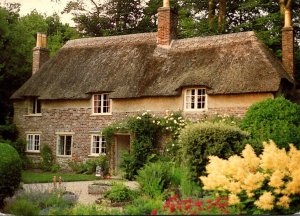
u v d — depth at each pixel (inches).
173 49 1016.2
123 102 989.2
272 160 416.2
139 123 916.0
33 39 1441.9
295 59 1170.0
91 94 1026.7
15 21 1272.1
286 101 765.3
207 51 971.9
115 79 1005.8
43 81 1112.2
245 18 1307.8
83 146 1041.5
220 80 886.4
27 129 1138.0
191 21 1262.3
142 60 1020.5
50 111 1101.1
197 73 917.2
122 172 900.6
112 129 967.6
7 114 1248.8
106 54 1091.3
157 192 545.6
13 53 1211.2
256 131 739.4
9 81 1250.0
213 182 409.4
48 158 1084.5
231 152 571.2
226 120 844.6
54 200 483.2
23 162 1080.8
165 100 941.2
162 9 1044.5
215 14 1336.1
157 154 919.7
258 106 770.2
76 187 721.0
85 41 1169.4
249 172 418.9
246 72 876.6
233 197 391.2
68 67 1109.7
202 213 335.3
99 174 930.7
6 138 1142.3
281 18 1127.6
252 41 946.1
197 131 587.5
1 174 499.2
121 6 1605.6
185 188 532.1
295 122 746.2
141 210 370.3
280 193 406.6
